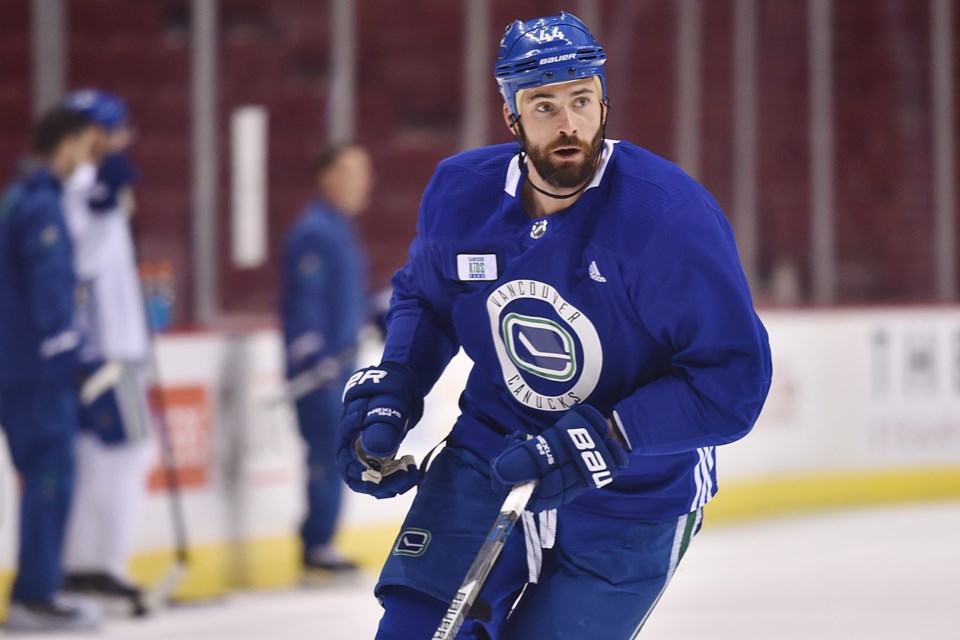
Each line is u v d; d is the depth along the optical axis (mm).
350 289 19938
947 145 32938
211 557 19766
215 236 23594
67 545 17938
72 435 16703
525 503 7598
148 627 17234
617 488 8164
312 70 31641
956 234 34219
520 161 7949
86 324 17516
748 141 31359
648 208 7586
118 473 17797
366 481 8367
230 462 20047
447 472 8383
